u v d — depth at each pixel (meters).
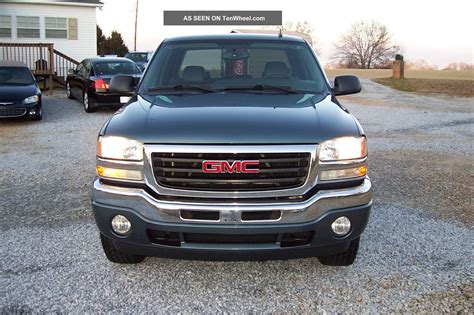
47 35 25.05
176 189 3.36
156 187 3.38
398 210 5.61
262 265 4.12
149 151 3.37
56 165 7.83
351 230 3.52
